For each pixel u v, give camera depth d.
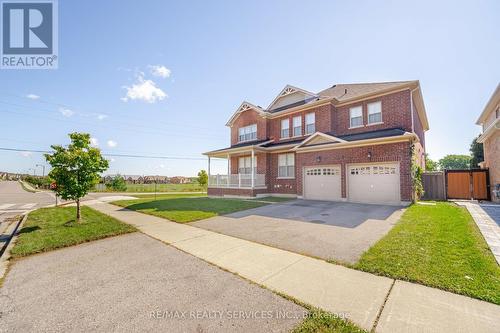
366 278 3.65
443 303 2.86
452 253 4.47
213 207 11.82
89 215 10.38
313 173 14.59
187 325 2.57
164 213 10.26
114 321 2.70
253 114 20.53
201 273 4.02
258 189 16.95
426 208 10.00
